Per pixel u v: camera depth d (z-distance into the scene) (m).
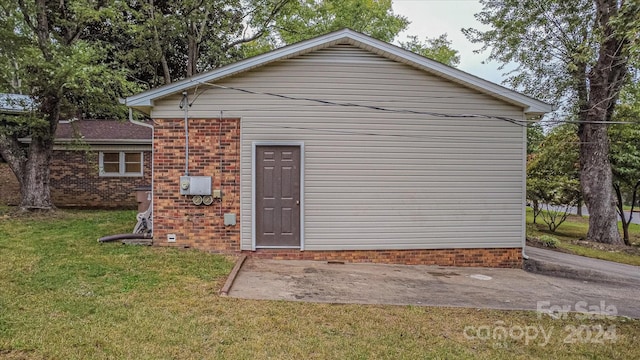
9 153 11.52
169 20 15.11
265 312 4.76
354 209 7.59
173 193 7.42
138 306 4.70
